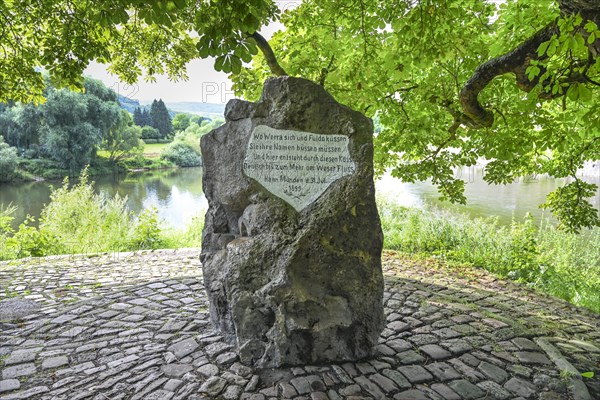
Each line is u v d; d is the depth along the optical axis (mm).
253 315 3213
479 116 5020
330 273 3258
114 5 3264
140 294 4770
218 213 3604
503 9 4719
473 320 4031
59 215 8367
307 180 3324
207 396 2725
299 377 2980
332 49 5070
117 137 27734
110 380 2920
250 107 3367
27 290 5141
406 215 9297
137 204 17000
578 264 7266
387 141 6359
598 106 2820
